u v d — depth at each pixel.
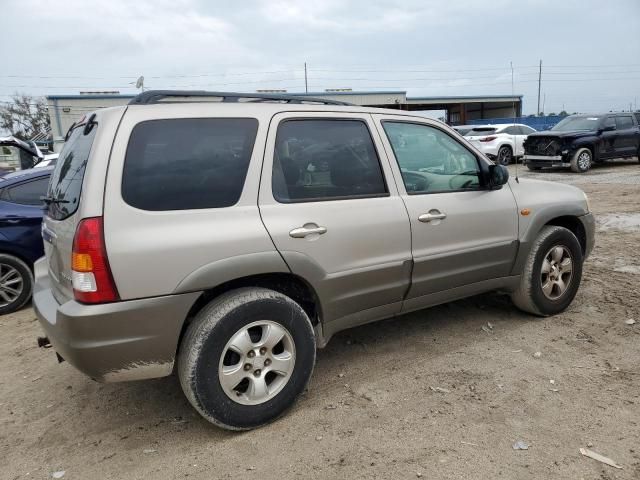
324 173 3.27
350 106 3.52
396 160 3.59
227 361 2.91
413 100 47.47
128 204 2.63
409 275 3.59
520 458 2.66
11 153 9.79
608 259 6.37
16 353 4.42
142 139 2.73
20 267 5.51
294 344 3.07
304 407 3.24
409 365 3.75
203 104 2.96
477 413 3.08
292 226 3.04
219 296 2.91
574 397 3.22
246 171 2.97
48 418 3.30
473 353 3.90
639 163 18.36
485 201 4.00
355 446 2.82
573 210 4.56
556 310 4.54
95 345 2.58
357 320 3.48
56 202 3.05
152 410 3.33
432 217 3.65
